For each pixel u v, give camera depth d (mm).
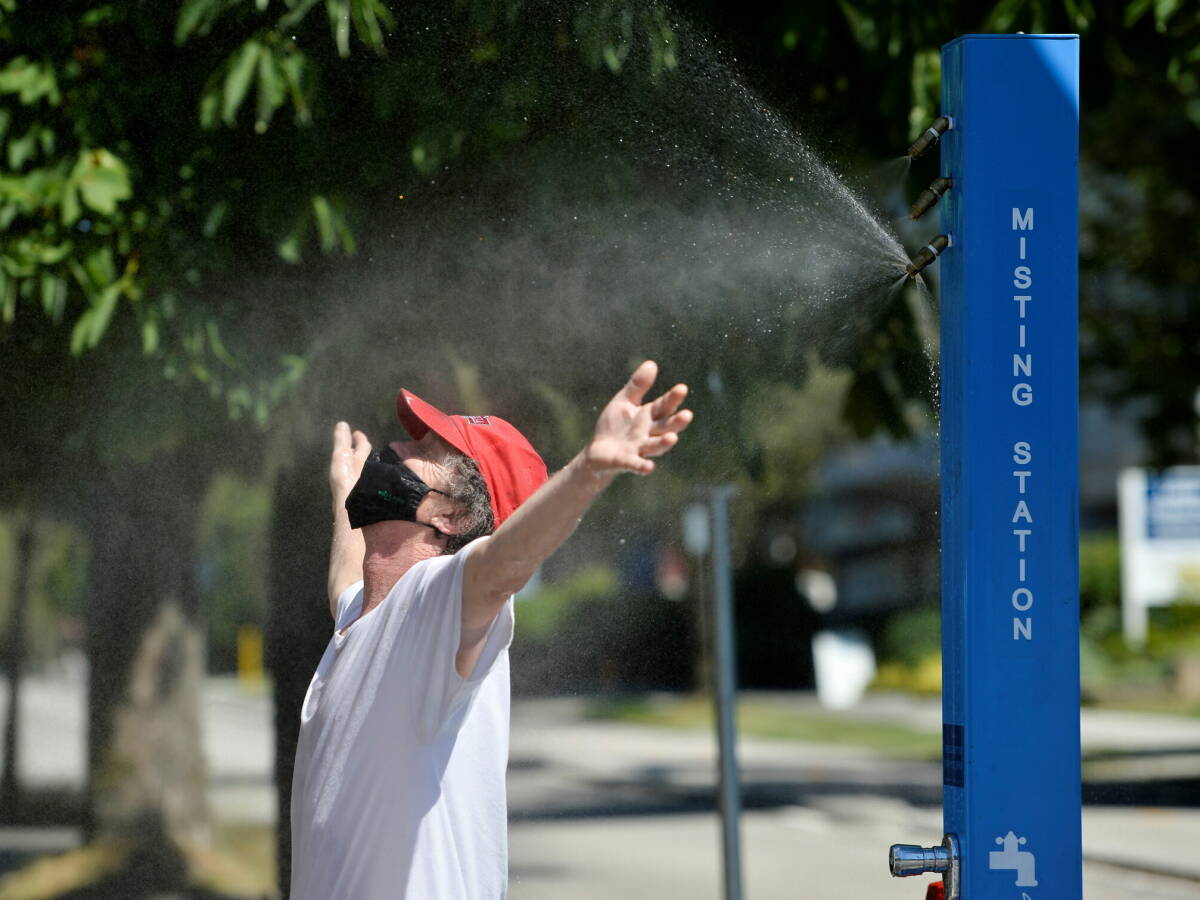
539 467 8438
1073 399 8086
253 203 12453
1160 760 46688
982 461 8023
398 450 8219
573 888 28047
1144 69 17141
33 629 115938
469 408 13570
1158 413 42156
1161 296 42219
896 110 14727
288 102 12375
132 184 12461
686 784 47500
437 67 12203
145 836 28406
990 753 7949
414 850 7352
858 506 120875
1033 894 7930
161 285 12453
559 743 62656
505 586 7070
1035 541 8023
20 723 42750
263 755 59281
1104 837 33500
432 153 12219
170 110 12500
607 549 15586
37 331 13180
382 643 7488
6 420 13469
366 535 8102
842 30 15055
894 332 15742
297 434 13539
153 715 28938
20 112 12562
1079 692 7984
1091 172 40188
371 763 7398
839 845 34406
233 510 35156
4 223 12273
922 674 85625
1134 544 64625
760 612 97188
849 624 97562
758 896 27188
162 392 13109
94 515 18578
